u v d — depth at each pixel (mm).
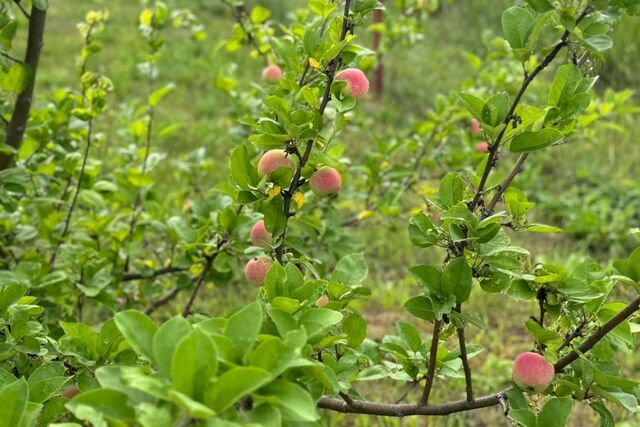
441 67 6055
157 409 1029
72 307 2113
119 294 2223
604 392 1364
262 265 1509
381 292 3084
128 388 1077
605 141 4617
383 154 2447
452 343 2693
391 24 2873
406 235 3504
